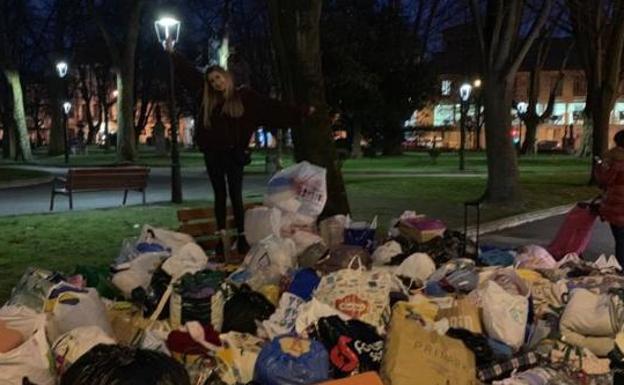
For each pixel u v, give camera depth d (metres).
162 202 16.31
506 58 15.98
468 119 64.75
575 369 4.43
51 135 47.06
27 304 4.96
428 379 3.91
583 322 4.89
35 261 8.63
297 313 4.59
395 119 41.59
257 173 27.78
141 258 5.68
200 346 4.14
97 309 4.48
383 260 6.57
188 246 5.71
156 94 63.22
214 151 7.27
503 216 14.35
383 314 4.78
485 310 4.72
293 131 8.63
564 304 5.26
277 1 8.52
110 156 45.56
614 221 8.10
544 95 75.25
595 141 22.42
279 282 5.59
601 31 23.55
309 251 6.39
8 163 35.72
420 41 42.66
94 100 82.88
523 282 5.46
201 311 4.67
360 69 37.03
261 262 5.87
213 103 7.16
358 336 4.20
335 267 6.12
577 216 8.14
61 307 4.36
